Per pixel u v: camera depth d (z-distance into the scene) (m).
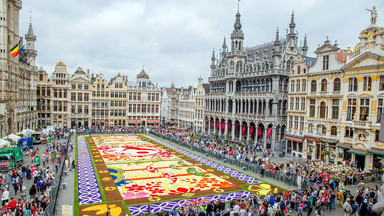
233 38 79.31
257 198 28.53
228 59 80.81
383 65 40.81
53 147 53.91
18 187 30.64
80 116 97.56
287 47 67.94
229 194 33.06
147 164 46.78
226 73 82.94
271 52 73.31
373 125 42.28
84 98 98.12
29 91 80.38
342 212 27.83
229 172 43.25
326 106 50.78
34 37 90.38
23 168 36.59
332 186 32.47
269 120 65.94
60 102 95.25
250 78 74.69
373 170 40.09
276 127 67.56
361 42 44.56
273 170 41.03
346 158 47.16
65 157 43.72
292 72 59.41
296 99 58.12
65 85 94.94
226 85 81.38
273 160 53.00
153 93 109.44
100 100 101.00
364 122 43.31
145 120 108.81
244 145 65.75
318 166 42.75
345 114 47.03
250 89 75.38
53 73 94.00
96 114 100.81
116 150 57.97
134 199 30.88
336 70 48.59
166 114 129.38
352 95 45.81
